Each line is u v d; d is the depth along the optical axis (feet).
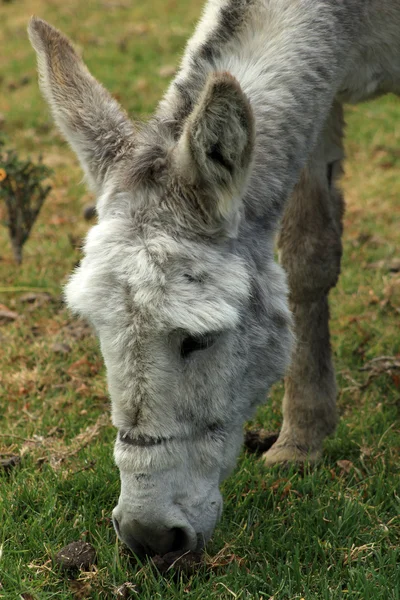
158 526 14.65
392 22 19.22
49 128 46.42
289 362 16.79
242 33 17.11
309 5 17.74
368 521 18.33
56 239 35.58
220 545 17.57
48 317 29.76
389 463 20.72
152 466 14.33
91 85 16.05
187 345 14.17
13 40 59.52
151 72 52.01
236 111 13.12
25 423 23.56
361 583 16.06
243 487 19.83
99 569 16.90
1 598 16.16
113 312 13.70
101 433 22.58
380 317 28.76
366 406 23.62
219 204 14.01
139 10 63.82
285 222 21.48
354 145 44.06
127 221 14.16
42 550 17.62
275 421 23.36
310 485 19.84
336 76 18.43
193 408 14.65
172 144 14.82
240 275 14.47
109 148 15.46
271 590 16.21
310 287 21.48
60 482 19.92
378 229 35.73
